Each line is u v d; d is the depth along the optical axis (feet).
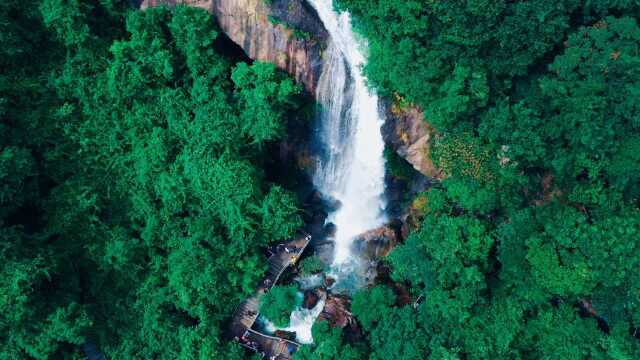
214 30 127.44
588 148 111.45
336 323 134.41
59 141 131.34
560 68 109.50
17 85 126.62
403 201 145.79
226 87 134.00
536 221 119.65
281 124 131.54
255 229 133.39
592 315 123.65
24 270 117.80
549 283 114.62
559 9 106.93
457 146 123.24
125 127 133.08
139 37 126.31
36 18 126.41
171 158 134.41
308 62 127.75
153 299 135.44
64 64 130.11
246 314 140.15
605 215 113.91
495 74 118.11
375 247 144.66
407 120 128.57
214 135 127.44
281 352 137.28
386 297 131.44
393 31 115.14
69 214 129.59
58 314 122.72
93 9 130.11
